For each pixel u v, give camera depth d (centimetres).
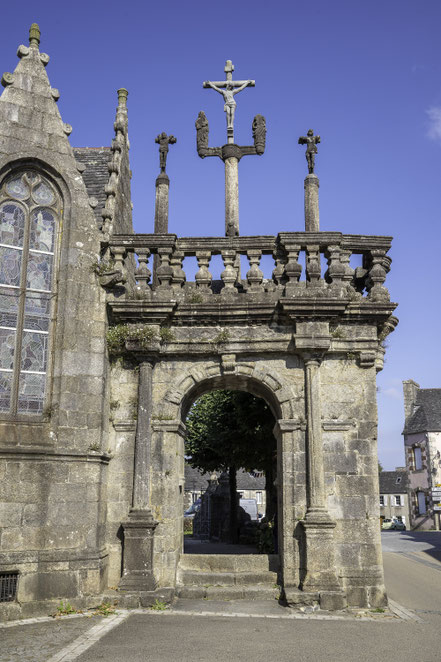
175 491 1242
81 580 1106
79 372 1199
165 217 1645
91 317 1238
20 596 1051
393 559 2041
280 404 1265
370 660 798
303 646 862
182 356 1298
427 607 1197
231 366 1281
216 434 2369
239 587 1231
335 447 1238
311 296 1273
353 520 1202
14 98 1255
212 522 2892
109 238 1302
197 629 956
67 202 1268
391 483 7419
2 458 1084
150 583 1157
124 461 1248
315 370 1259
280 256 1350
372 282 1327
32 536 1084
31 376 1180
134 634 918
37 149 1249
